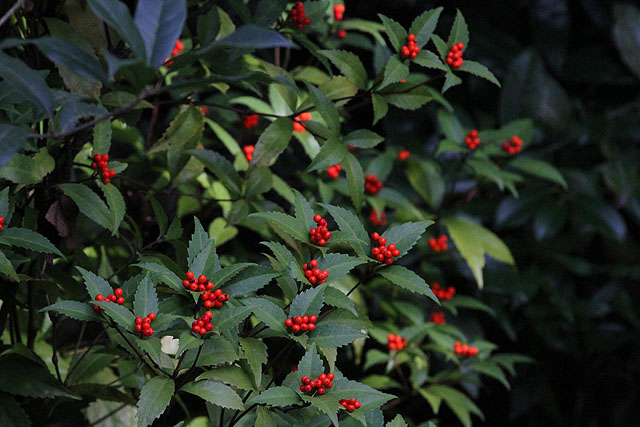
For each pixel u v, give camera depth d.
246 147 1.90
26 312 1.78
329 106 1.60
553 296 2.70
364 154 2.28
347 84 1.67
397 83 1.61
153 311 1.42
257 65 1.93
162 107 2.18
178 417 2.03
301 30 1.72
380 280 2.16
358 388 1.43
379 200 2.06
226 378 1.44
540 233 2.63
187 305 1.44
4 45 1.31
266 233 1.79
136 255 1.66
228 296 1.42
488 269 2.51
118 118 1.62
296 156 2.36
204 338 1.43
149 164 1.97
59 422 1.72
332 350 1.48
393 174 2.45
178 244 1.68
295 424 1.46
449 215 2.29
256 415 1.51
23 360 1.53
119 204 1.53
